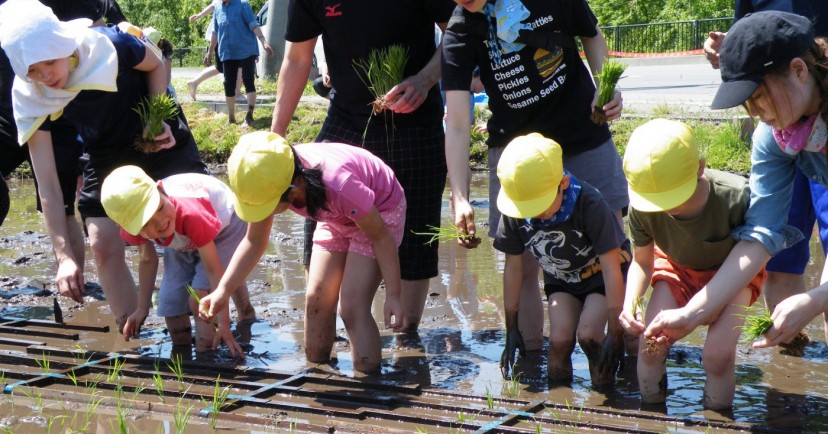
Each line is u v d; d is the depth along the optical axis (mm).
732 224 4344
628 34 28688
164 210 5066
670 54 26844
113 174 5066
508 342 5055
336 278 5289
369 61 5688
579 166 5160
